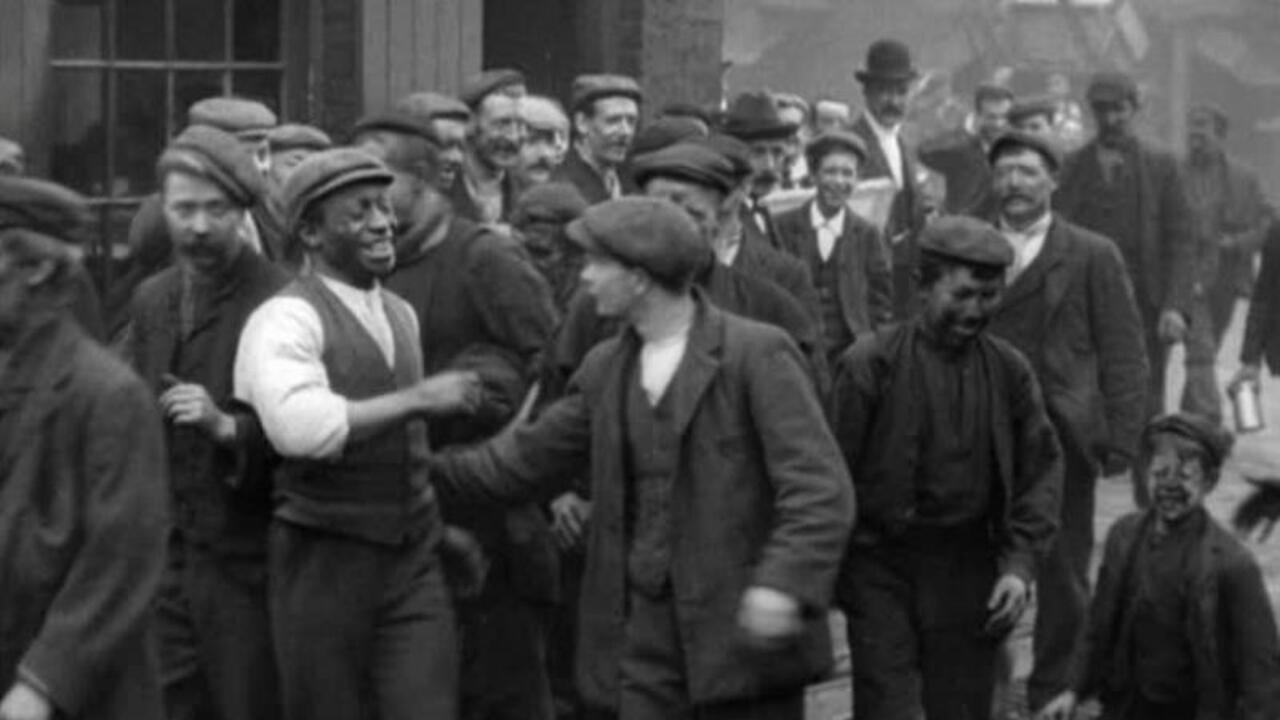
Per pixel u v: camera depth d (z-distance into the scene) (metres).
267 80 13.52
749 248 9.95
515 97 11.16
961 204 15.97
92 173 12.79
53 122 12.62
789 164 13.87
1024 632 12.13
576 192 10.24
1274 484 8.82
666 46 15.45
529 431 8.06
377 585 8.09
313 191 8.05
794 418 7.58
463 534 8.39
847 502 7.56
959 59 42.94
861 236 12.84
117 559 6.62
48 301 6.68
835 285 12.74
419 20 13.89
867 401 8.91
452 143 10.52
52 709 6.55
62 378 6.65
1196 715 9.05
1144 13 46.03
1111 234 14.66
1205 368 17.28
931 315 8.90
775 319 9.41
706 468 7.61
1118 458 11.03
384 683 8.12
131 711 6.72
